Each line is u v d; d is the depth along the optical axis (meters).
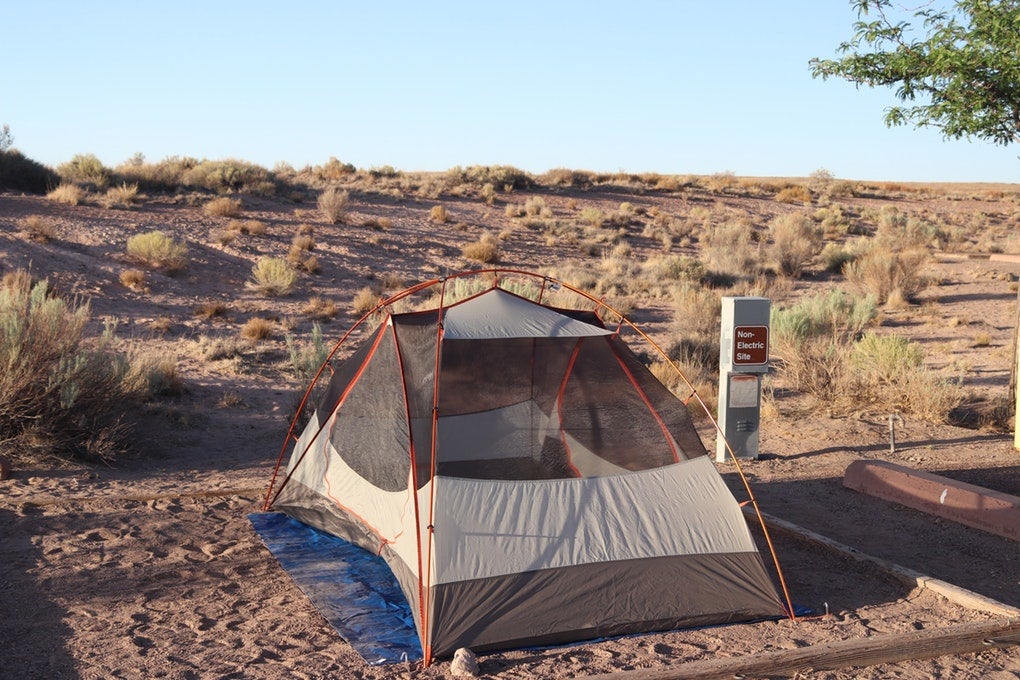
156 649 5.79
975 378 17.22
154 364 14.28
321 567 7.37
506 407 7.11
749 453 11.50
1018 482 10.25
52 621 6.21
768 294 28.64
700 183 62.25
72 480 9.66
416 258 29.88
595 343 7.32
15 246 21.09
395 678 5.42
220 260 25.05
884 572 7.23
